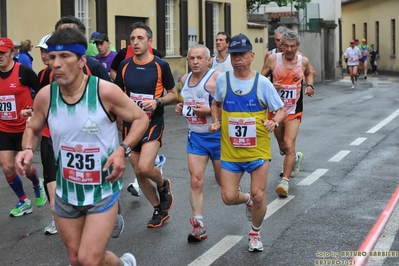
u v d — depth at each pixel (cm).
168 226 1023
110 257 664
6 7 2412
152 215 1091
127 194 1247
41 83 952
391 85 4484
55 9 2384
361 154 1636
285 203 1150
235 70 861
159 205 1027
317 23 4959
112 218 642
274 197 1198
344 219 1042
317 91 3941
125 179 1384
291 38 1221
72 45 605
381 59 6881
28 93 1044
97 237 630
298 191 1243
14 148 1066
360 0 7369
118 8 2761
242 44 845
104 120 628
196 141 958
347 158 1583
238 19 3928
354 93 3753
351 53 4238
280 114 867
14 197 1236
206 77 958
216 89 884
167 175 1406
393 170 1432
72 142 629
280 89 1243
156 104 970
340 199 1174
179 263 849
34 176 1125
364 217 1053
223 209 1120
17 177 1084
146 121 648
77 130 624
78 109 622
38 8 2398
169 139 1948
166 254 887
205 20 3534
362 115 2533
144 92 1001
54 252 907
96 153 629
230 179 878
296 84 1237
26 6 2411
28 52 1991
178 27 3294
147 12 2981
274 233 971
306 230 984
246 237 959
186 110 963
